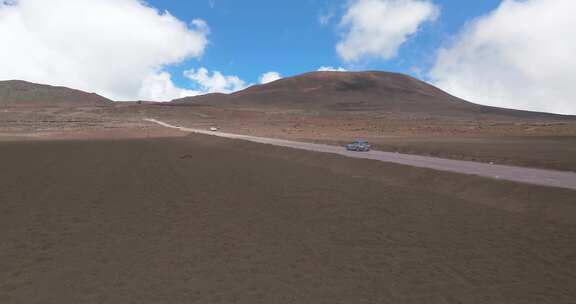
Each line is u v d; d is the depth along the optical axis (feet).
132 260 32.81
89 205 53.31
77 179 76.43
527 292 27.55
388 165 84.23
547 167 89.61
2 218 45.75
